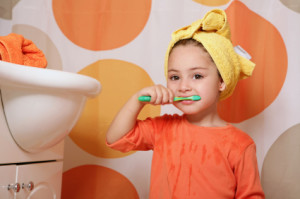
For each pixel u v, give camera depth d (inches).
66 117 26.7
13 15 47.1
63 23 47.3
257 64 44.2
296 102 43.1
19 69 22.1
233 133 31.8
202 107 30.6
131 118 31.8
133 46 46.6
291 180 42.6
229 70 31.5
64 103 25.7
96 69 46.9
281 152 43.2
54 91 24.3
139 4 46.6
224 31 33.5
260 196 30.0
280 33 43.9
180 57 31.2
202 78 30.8
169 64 32.2
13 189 25.3
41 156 29.7
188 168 30.9
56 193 32.5
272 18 44.2
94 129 46.6
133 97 32.1
